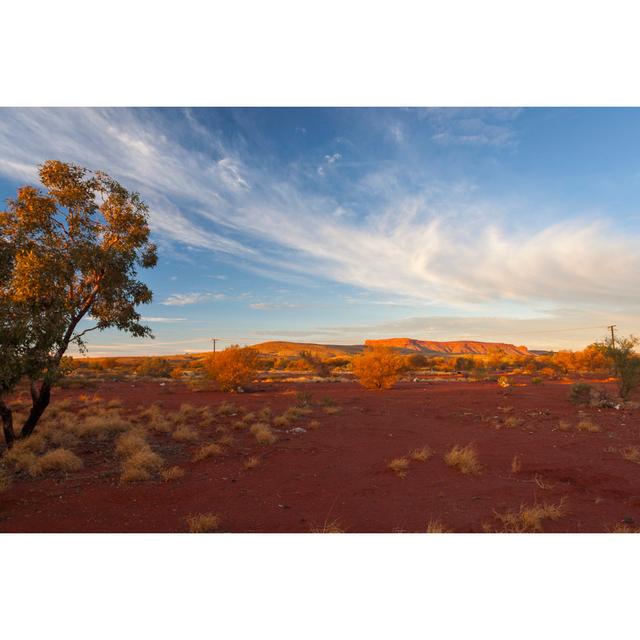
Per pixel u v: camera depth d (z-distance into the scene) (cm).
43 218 1004
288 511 632
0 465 854
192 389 2694
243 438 1170
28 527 571
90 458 938
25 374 870
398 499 680
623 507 640
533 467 856
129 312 1140
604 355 2038
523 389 2573
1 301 848
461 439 1159
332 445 1089
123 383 3256
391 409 1778
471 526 567
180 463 909
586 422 1298
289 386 3144
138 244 1106
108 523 588
